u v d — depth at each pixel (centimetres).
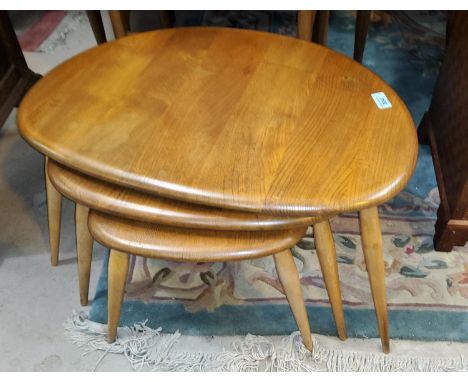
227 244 66
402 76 160
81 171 63
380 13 191
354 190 60
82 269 90
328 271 79
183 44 85
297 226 63
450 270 104
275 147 65
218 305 97
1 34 119
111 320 85
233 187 59
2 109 120
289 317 95
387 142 67
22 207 117
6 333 93
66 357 90
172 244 65
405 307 97
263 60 82
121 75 77
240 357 89
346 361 89
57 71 77
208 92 74
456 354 90
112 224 67
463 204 95
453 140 103
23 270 104
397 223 113
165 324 94
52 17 185
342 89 76
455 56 105
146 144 65
